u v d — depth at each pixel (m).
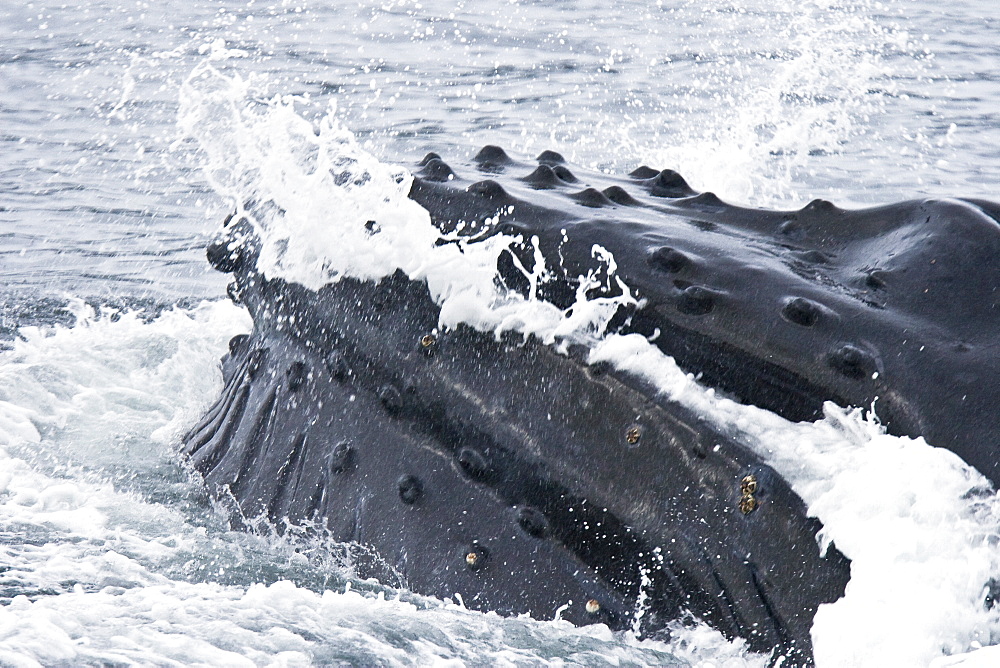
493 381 14.74
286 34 78.50
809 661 12.09
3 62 68.50
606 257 14.87
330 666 12.10
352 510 15.16
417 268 15.79
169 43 74.56
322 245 16.98
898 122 52.44
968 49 73.75
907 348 13.16
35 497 17.25
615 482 13.70
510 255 15.41
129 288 31.70
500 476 14.43
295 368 16.61
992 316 13.42
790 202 38.88
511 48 74.81
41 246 35.91
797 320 13.61
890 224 15.20
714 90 61.19
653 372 13.83
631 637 13.21
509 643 13.05
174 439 19.47
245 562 15.28
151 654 11.86
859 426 12.86
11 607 12.70
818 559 12.33
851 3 88.56
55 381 22.53
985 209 15.36
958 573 11.50
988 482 11.98
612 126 53.44
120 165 46.28
